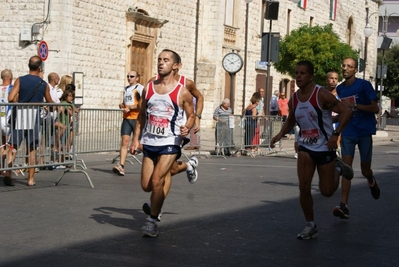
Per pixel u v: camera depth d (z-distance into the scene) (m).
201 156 20.39
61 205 10.58
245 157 20.84
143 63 29.53
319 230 9.10
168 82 8.45
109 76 26.84
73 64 24.69
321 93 8.34
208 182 13.82
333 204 11.40
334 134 8.33
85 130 15.62
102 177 14.22
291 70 35.28
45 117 12.52
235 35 36.84
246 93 38.25
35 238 8.20
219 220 9.61
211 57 34.41
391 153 24.36
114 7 26.86
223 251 7.72
